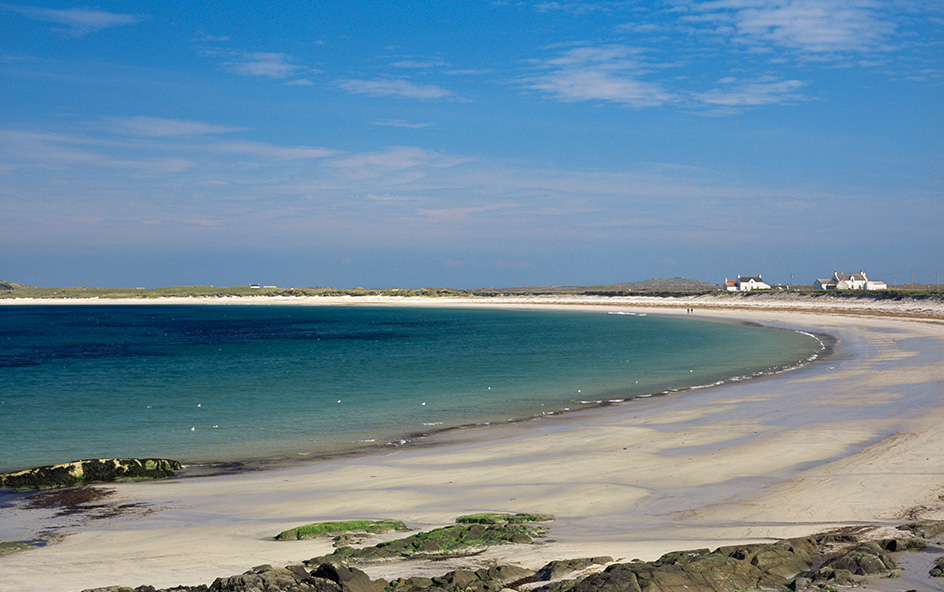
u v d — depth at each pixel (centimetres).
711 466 2205
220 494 2098
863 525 1472
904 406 3161
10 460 2683
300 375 5522
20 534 1689
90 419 3544
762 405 3434
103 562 1384
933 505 1647
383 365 6275
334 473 2352
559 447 2652
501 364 6188
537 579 1181
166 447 2873
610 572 1101
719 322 12025
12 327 13375
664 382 4697
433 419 3459
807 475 2012
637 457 2400
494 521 1650
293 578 1104
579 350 7506
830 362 5447
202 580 1227
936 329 8031
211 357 7256
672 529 1549
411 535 1529
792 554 1220
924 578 1101
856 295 14300
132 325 14225
